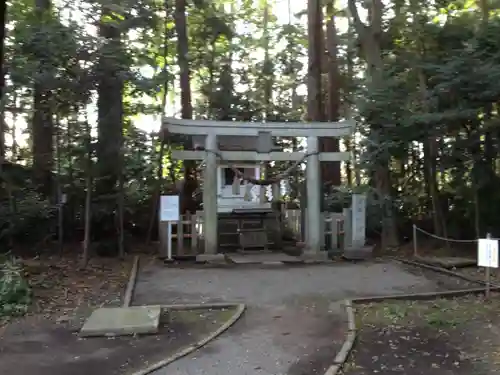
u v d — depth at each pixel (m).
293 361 4.82
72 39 9.18
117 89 11.39
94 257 11.55
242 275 9.69
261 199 14.76
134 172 13.20
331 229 13.00
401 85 11.89
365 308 7.02
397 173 15.12
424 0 11.95
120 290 8.23
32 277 8.73
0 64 3.00
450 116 10.40
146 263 11.15
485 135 11.41
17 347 5.30
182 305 7.12
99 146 11.68
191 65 17.44
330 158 12.23
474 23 11.35
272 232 14.18
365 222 13.13
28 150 13.66
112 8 10.12
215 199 11.65
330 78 17.22
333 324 6.19
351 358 4.92
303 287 8.53
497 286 8.31
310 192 12.11
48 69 9.19
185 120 11.38
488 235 7.89
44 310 6.85
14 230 11.07
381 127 11.90
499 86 9.78
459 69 10.16
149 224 14.12
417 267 10.62
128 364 4.78
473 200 12.45
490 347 5.24
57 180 11.88
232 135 11.78
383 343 5.41
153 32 13.77
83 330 5.68
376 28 13.16
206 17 16.39
